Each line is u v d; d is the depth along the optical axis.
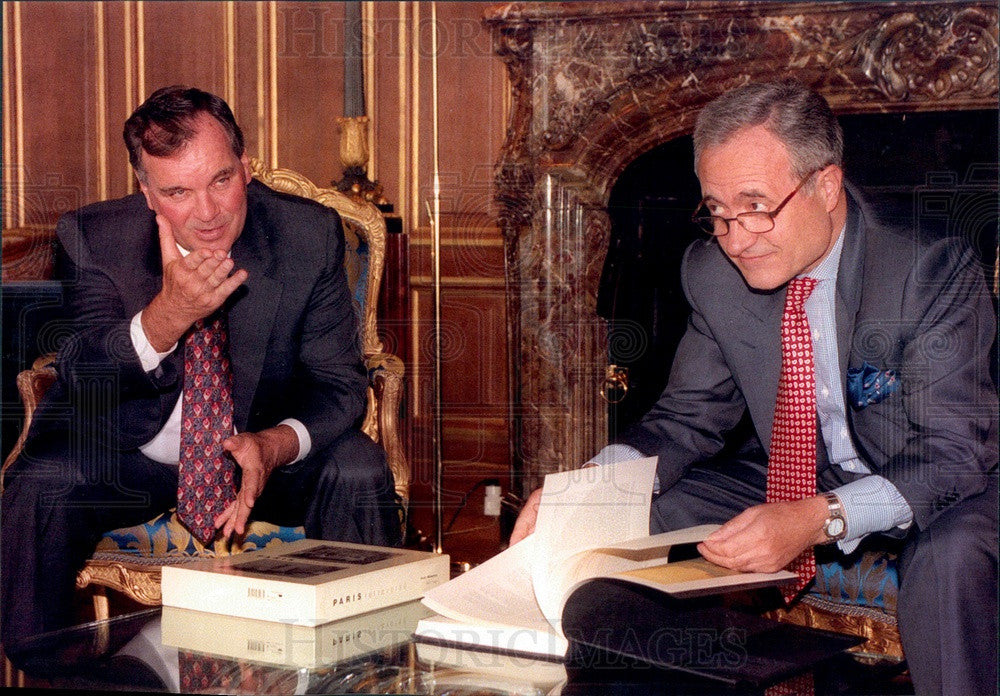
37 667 1.13
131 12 3.27
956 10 2.31
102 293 2.05
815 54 2.41
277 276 2.10
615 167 2.60
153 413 1.93
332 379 2.09
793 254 1.65
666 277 2.63
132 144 2.02
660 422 1.90
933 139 2.35
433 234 2.88
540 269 2.65
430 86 2.99
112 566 1.83
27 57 3.25
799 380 1.76
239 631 1.22
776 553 1.34
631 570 1.22
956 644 1.34
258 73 3.27
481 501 2.74
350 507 1.97
